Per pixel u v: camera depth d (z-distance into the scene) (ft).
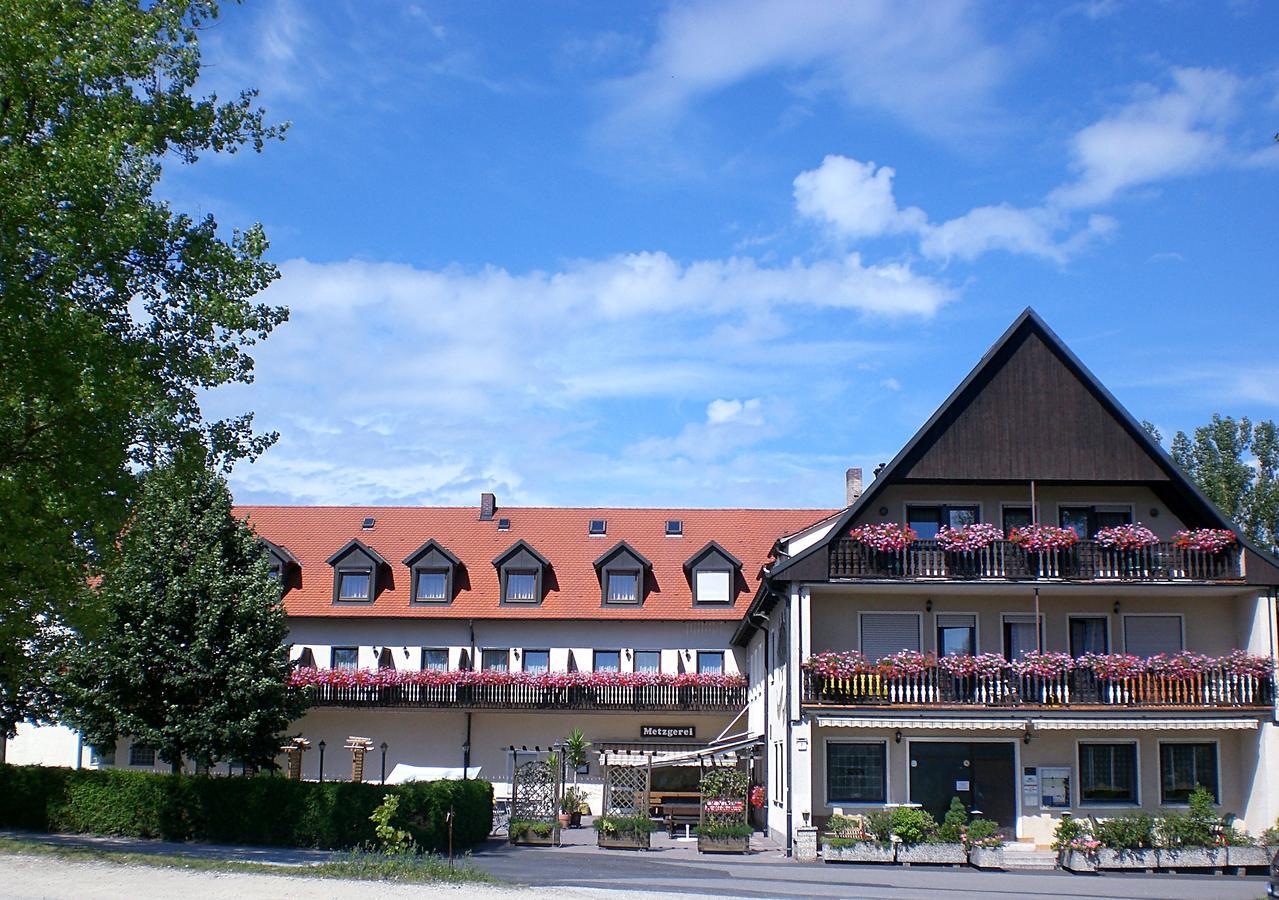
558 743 151.53
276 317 88.58
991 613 113.09
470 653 157.58
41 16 75.51
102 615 86.28
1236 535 109.09
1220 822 100.99
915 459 110.73
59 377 75.87
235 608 121.29
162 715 119.75
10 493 74.13
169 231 85.25
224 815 94.02
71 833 96.32
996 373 112.37
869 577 108.37
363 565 159.12
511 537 171.32
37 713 120.88
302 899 63.36
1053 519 114.42
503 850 107.14
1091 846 98.07
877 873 93.86
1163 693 107.24
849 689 106.52
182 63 85.81
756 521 176.45
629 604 158.71
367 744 132.46
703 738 153.99
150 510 122.11
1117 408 110.83
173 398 86.22
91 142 77.36
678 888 79.15
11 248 74.08
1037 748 109.60
